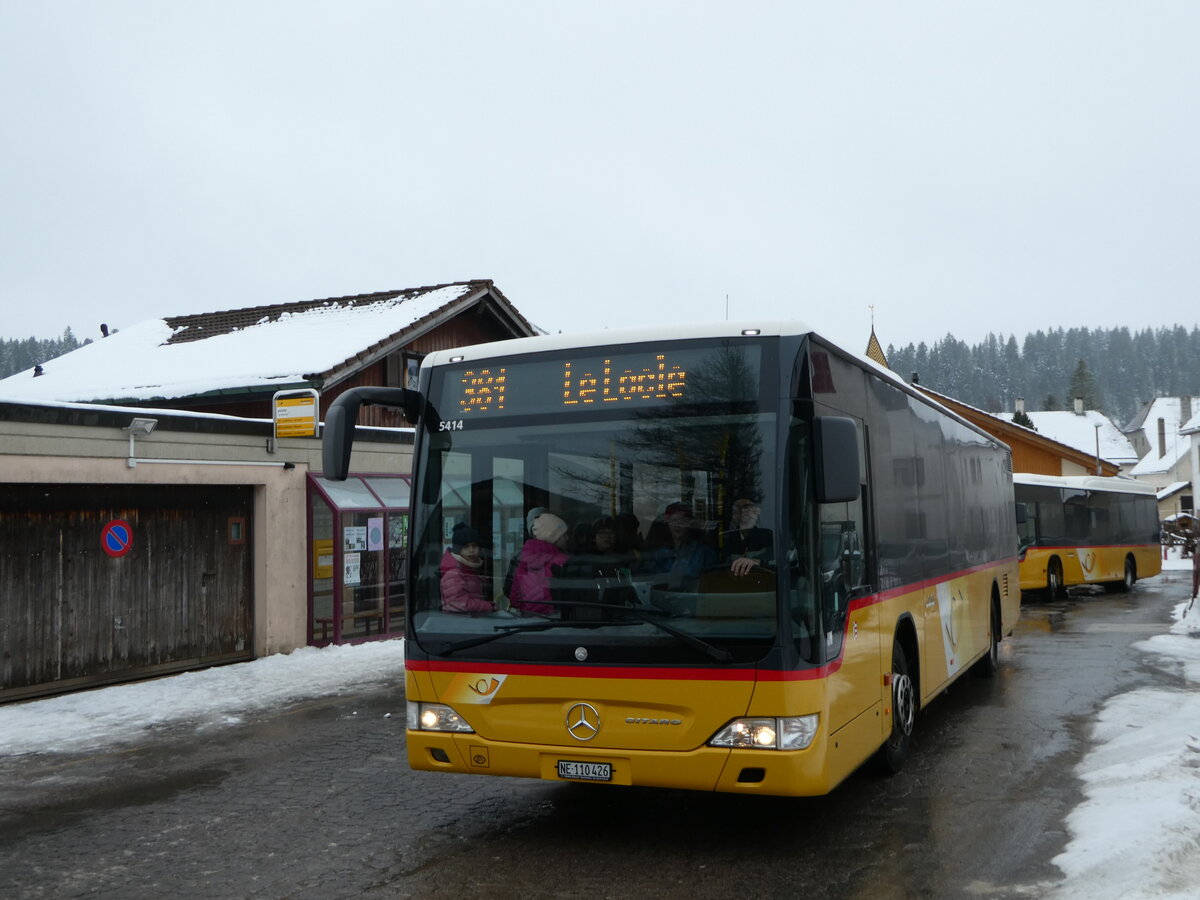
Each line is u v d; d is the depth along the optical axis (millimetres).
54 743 10023
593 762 6047
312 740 9922
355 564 16609
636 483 6172
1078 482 26766
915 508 8922
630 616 6000
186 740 10062
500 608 6340
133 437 13070
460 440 6660
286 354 22312
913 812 6969
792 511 5914
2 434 11586
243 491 15109
